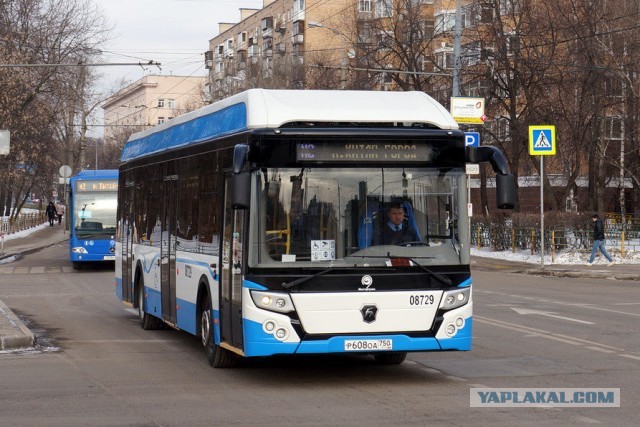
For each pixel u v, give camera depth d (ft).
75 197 115.96
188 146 45.24
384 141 35.17
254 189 34.42
